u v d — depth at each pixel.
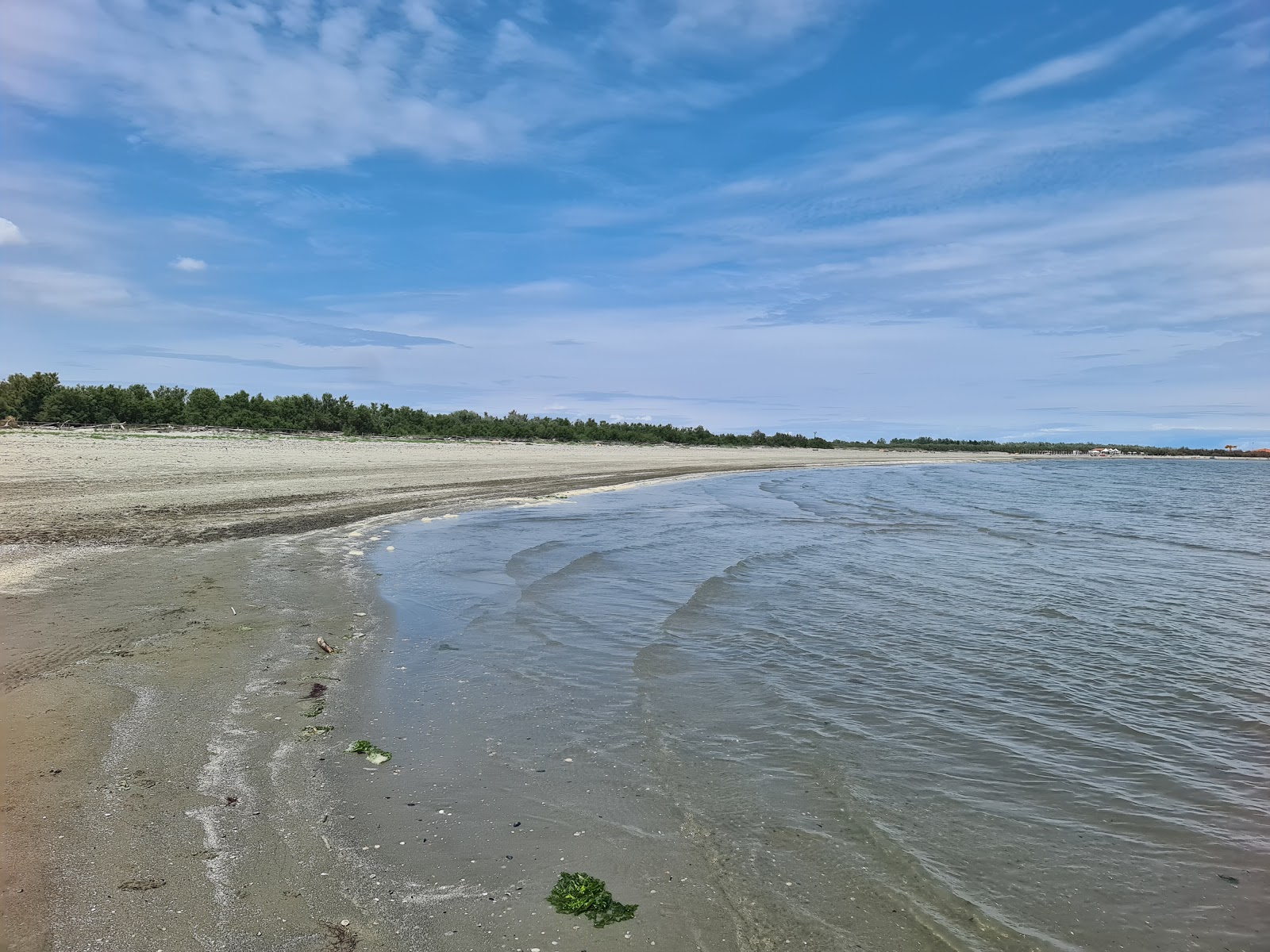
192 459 27.09
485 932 3.66
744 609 11.12
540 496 27.19
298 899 3.80
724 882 4.25
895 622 10.54
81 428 36.50
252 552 13.15
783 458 78.44
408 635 9.14
